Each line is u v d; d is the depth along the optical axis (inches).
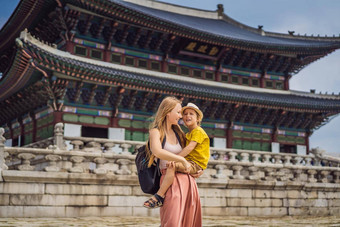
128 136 1304.1
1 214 539.2
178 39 1439.5
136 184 649.0
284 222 597.3
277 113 1644.9
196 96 1357.0
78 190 599.5
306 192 839.7
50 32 1279.5
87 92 1206.3
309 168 884.0
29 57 977.5
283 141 1695.4
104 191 621.3
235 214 741.3
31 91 1207.6
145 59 1416.1
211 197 724.0
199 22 1797.5
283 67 1747.0
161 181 197.9
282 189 806.5
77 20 1197.1
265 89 1712.6
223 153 878.4
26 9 1163.9
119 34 1336.1
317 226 515.8
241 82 1665.8
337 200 887.7
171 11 1860.2
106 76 1138.7
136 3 1704.0
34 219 531.2
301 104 1551.4
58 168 593.0
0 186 543.8
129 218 597.3
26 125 1363.2
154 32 1390.3
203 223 546.6
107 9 1168.8
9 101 1353.3
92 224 478.3
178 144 205.0
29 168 580.7
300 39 2042.3
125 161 664.4
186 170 195.9
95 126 1232.2
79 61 1133.1
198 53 1499.8
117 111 1270.9
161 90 1272.1
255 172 810.2
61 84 1109.7
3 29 1320.1
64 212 582.6
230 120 1552.7
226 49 1523.1
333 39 1877.5
